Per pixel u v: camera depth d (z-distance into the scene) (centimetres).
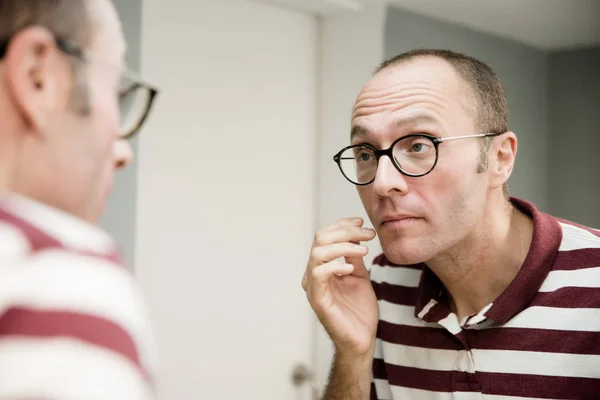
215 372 205
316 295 109
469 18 259
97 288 43
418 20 247
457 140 97
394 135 97
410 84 97
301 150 237
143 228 186
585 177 308
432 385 112
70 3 53
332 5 230
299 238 235
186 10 198
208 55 204
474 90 101
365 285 116
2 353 39
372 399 125
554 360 100
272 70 225
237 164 213
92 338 41
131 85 67
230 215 210
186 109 198
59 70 52
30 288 41
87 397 39
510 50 294
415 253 98
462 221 98
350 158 108
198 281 201
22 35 50
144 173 187
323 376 234
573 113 312
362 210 229
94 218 57
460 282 107
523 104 302
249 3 217
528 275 102
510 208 109
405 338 117
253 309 217
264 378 220
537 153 312
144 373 43
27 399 38
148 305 188
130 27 174
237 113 213
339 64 239
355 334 111
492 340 103
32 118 50
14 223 44
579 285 101
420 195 97
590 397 98
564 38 293
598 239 105
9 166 50
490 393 103
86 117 53
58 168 52
